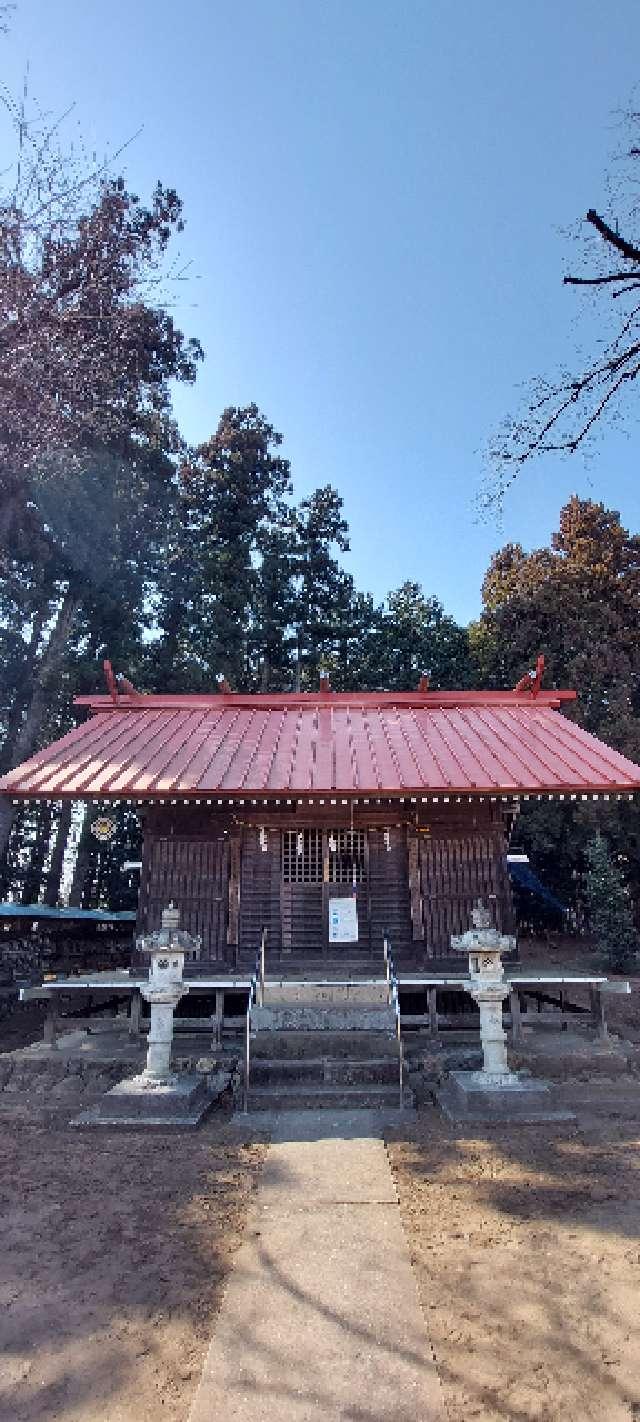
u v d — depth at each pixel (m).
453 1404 3.47
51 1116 9.02
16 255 11.18
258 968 11.91
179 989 9.38
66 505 22.64
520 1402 3.49
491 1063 9.04
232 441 38.06
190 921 12.21
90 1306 4.46
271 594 38.41
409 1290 4.55
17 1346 4.05
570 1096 9.37
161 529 28.42
